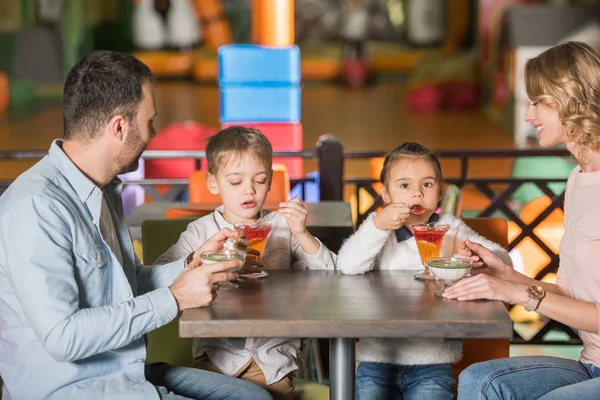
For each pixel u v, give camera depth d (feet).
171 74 64.34
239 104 22.74
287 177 13.15
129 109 7.10
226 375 8.17
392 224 8.08
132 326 6.87
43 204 6.87
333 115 46.21
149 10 66.80
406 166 8.73
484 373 7.80
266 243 9.05
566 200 8.27
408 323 6.69
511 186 13.82
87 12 60.95
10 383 7.12
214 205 12.26
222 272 7.23
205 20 65.00
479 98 49.62
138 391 7.16
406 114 47.26
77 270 7.08
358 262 8.27
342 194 15.06
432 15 69.87
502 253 8.75
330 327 6.70
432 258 7.98
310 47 73.26
